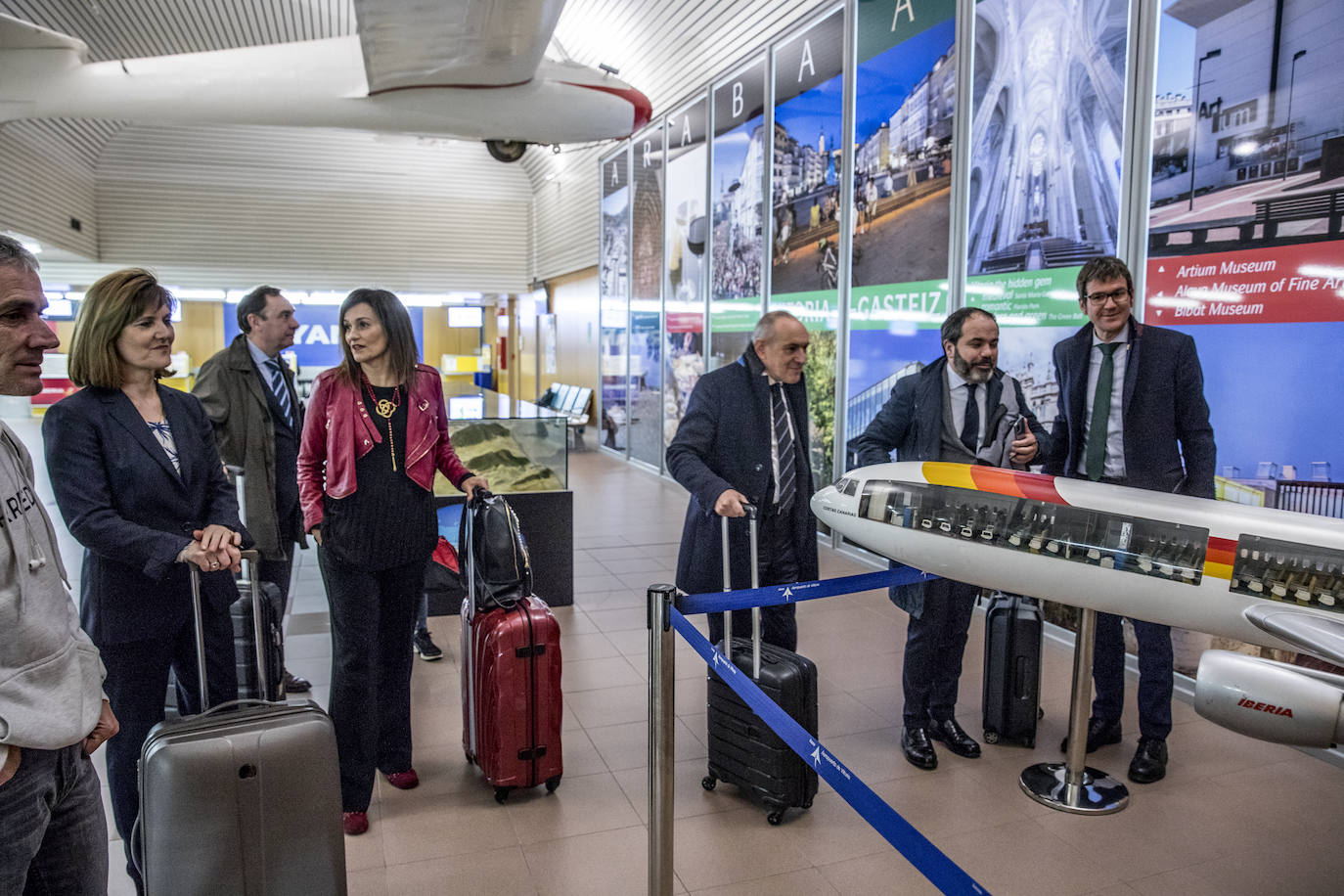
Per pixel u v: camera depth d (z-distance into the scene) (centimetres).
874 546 280
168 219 1490
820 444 670
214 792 169
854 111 608
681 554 296
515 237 1678
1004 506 251
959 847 247
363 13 561
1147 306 387
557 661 270
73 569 441
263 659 215
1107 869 238
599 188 1248
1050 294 444
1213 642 352
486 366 1845
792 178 693
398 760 277
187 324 1616
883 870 236
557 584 484
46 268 1460
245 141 1511
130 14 1017
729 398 283
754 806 270
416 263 1628
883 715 339
